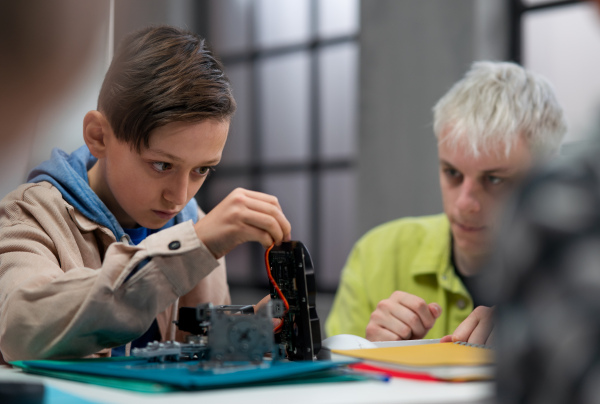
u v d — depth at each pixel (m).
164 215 1.01
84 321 0.74
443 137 1.33
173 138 0.91
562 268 0.24
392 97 3.58
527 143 1.26
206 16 5.61
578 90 3.10
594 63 2.98
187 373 0.57
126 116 0.92
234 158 5.47
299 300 0.72
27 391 0.46
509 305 0.26
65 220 1.03
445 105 1.35
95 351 0.79
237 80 5.46
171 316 1.20
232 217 0.78
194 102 0.91
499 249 0.27
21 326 0.77
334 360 0.68
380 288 1.52
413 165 3.47
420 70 3.46
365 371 0.63
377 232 1.62
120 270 0.76
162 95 0.90
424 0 3.44
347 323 1.54
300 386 0.54
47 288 0.78
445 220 1.50
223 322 0.61
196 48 0.98
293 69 5.06
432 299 1.47
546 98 1.30
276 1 5.15
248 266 5.23
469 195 1.29
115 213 1.13
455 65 3.29
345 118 4.70
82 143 1.18
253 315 0.63
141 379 0.54
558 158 0.27
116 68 0.96
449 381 0.57
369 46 3.71
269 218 0.78
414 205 3.45
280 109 5.18
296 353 0.73
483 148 1.25
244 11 5.38
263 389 0.53
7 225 0.99
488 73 1.34
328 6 4.79
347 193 4.63
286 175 5.01
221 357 0.61
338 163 4.67
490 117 1.25
